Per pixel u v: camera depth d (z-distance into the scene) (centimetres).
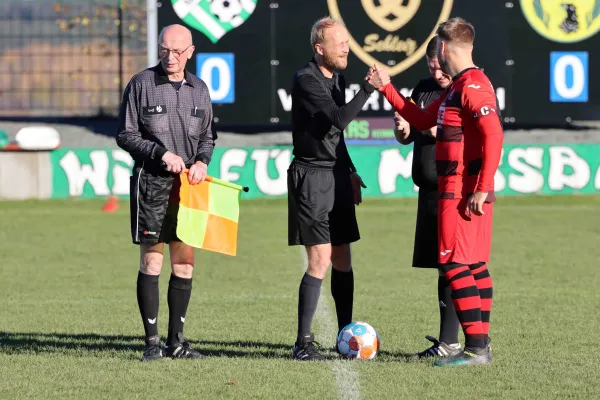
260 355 2261
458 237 2069
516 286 3391
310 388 1897
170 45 2158
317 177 2217
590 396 1836
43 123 6200
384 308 2953
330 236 2269
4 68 6234
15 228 5184
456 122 2048
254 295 3241
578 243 4547
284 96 6062
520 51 6056
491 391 1873
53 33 6247
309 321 2209
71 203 6162
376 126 6047
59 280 3606
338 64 2214
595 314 2825
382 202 6059
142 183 2175
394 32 5972
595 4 6047
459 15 6009
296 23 6019
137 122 2197
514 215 5588
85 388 1905
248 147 6088
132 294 3291
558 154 6112
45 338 2505
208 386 1914
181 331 2242
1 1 6225
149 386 1917
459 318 2122
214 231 2188
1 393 1869
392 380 1966
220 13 6031
